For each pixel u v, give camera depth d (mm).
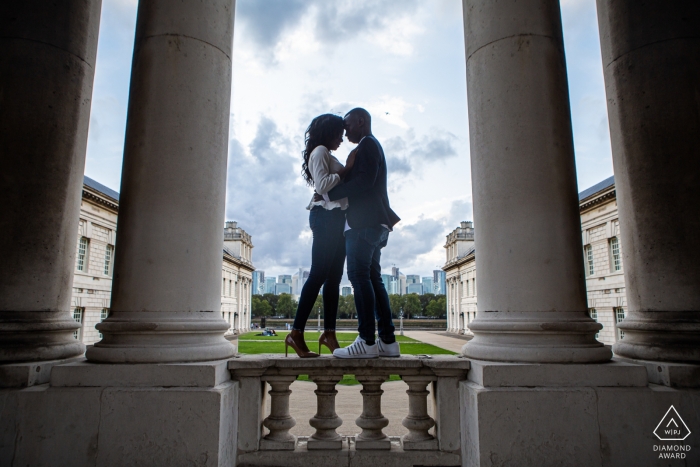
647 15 4961
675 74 4750
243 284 94938
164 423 3863
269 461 4285
